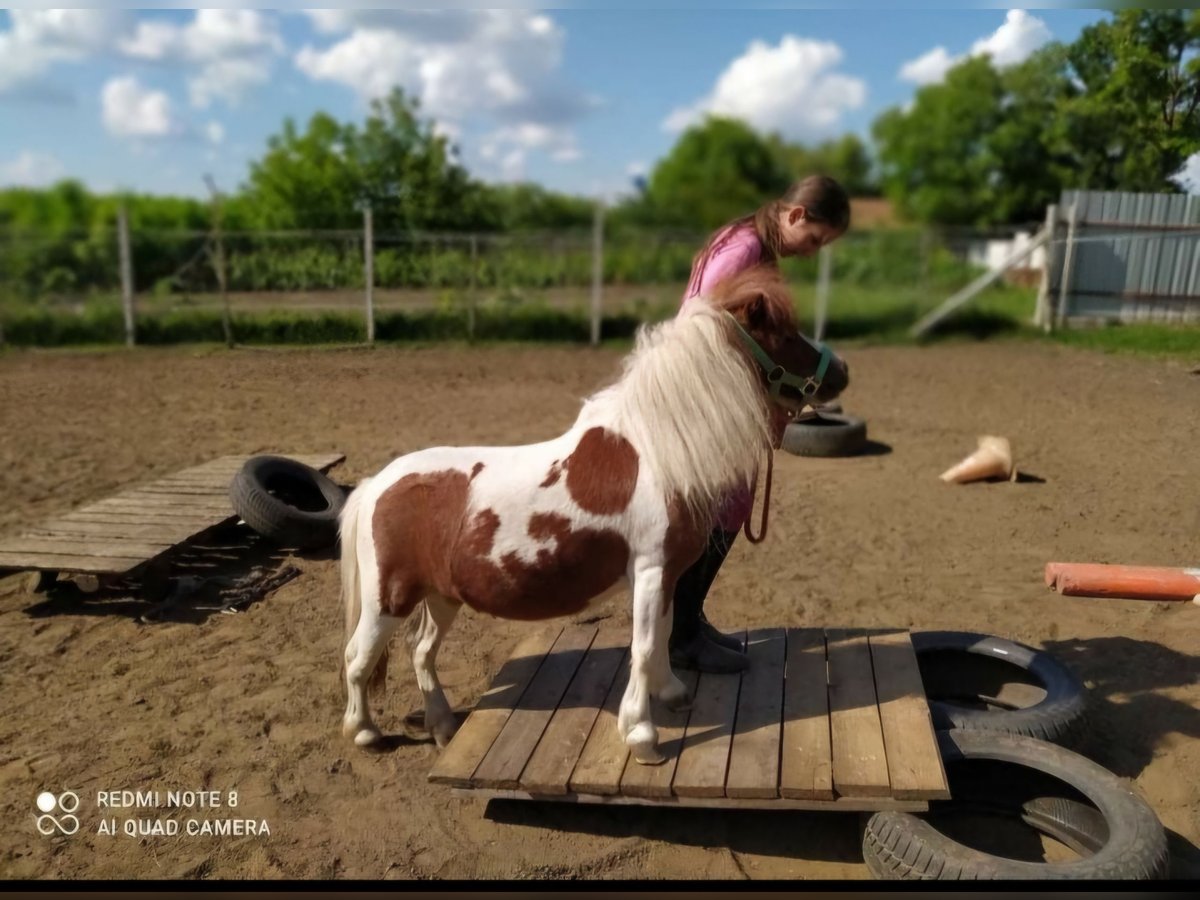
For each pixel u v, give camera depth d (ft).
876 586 13.99
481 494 8.28
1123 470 19.93
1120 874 6.63
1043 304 38.86
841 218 8.52
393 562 8.63
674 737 8.46
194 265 37.27
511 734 8.68
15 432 23.65
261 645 12.14
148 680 11.13
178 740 9.75
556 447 8.43
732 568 14.89
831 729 8.38
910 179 61.72
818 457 22.21
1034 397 27.45
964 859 6.91
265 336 22.09
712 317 7.91
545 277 52.54
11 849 7.96
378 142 49.21
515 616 8.50
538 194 58.03
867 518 17.40
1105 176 34.76
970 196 59.06
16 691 10.84
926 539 16.12
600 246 46.37
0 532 16.37
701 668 9.59
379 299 27.12
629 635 10.91
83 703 10.57
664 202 60.44
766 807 7.73
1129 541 15.72
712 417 7.75
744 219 8.96
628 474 7.93
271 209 47.16
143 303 36.81
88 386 28.35
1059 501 18.06
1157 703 10.26
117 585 14.12
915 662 9.65
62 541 13.88
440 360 30.55
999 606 13.14
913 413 26.94
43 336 35.19
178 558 15.43
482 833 8.24
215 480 17.63
